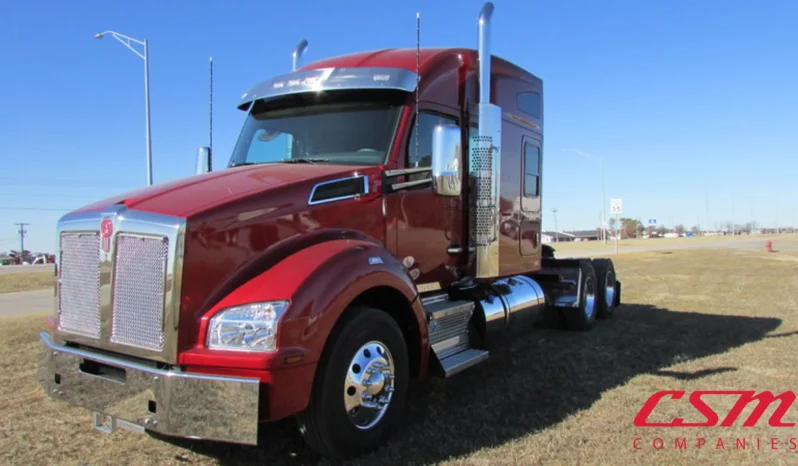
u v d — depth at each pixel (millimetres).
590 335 7801
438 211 5020
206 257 3254
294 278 3334
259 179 3908
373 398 3764
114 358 3385
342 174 4125
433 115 4992
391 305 4207
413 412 4570
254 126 5184
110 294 3377
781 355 6402
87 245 3564
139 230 3270
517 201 6453
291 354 3129
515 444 3902
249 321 3150
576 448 3842
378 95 4707
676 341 7293
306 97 4930
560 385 5336
